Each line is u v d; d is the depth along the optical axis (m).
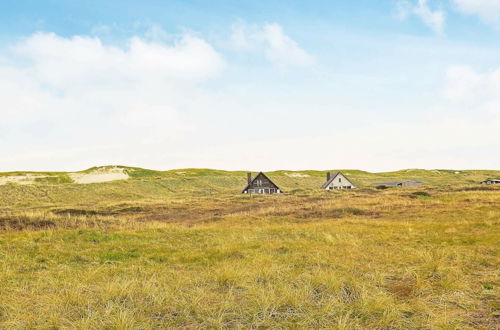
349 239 12.76
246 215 28.14
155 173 130.12
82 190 74.44
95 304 5.84
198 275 7.79
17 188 73.75
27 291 6.62
